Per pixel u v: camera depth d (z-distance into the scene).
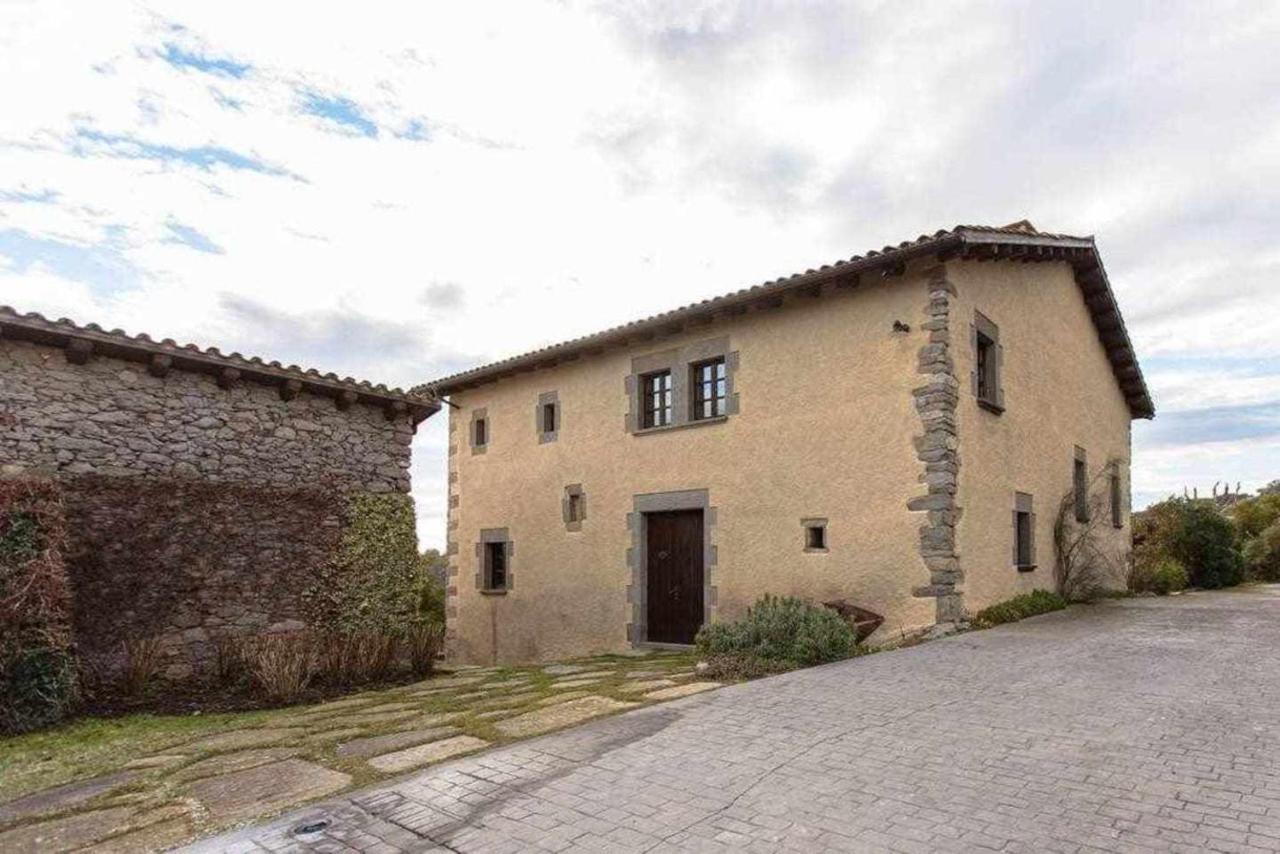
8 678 6.38
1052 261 11.84
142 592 8.00
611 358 12.04
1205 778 3.48
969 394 8.92
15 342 7.62
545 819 3.39
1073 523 11.79
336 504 9.83
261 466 9.25
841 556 9.02
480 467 14.23
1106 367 14.57
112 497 7.98
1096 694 5.07
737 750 4.21
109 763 5.13
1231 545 16.08
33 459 7.59
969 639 7.50
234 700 7.41
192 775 4.60
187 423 8.71
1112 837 2.91
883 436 8.82
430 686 7.90
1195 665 5.96
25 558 6.84
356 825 3.47
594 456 12.10
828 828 3.11
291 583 9.19
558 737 4.74
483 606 13.77
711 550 10.34
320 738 5.35
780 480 9.70
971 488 8.76
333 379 9.78
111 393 8.20
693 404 10.99
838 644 7.10
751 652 7.27
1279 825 2.97
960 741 4.16
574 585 12.14
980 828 3.04
